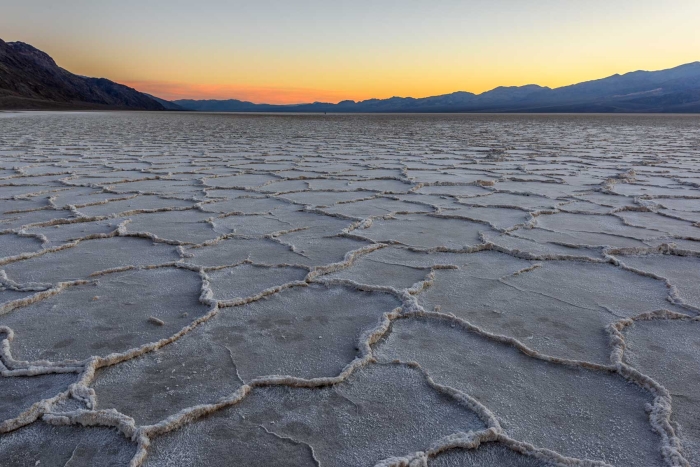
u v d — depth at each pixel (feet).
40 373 5.15
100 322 6.40
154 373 5.23
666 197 15.67
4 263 8.65
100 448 4.09
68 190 16.25
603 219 12.66
